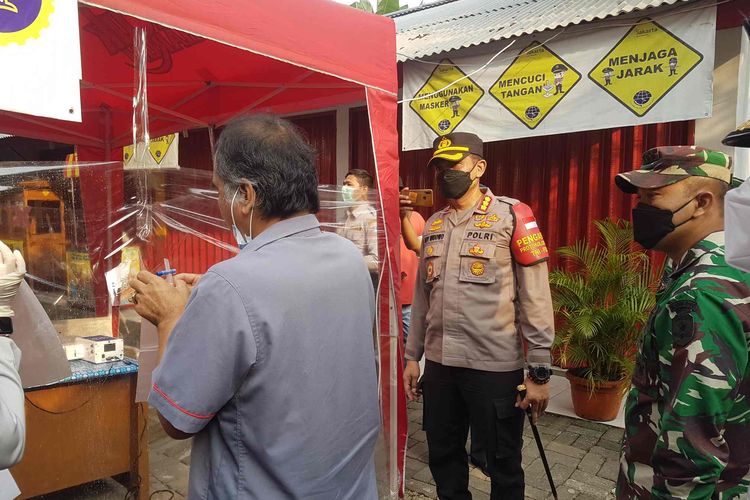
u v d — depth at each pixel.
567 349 3.70
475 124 4.29
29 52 1.53
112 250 2.28
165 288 1.15
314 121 6.27
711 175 1.21
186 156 7.29
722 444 1.08
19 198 2.11
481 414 2.16
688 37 3.39
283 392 0.98
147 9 1.86
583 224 4.61
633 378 1.33
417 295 2.49
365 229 2.82
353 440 1.11
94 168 2.22
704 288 1.11
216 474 1.00
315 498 1.02
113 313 2.52
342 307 1.10
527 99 4.04
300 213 1.12
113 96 4.61
